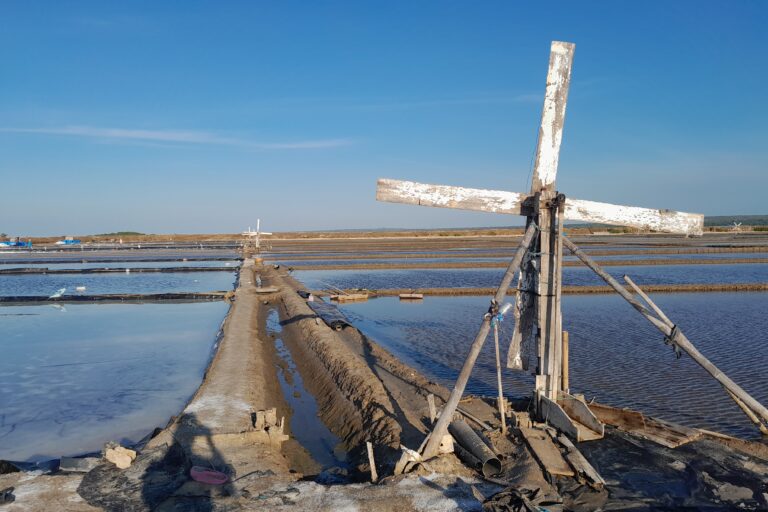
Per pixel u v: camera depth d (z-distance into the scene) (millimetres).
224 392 12562
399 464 8148
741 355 16266
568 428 9164
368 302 29500
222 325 22828
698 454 8750
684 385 13539
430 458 8414
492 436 9297
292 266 51875
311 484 7941
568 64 9609
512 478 7926
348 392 13305
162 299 32594
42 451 10898
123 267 54281
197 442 9586
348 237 135625
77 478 8164
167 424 11594
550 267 9914
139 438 11594
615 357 16234
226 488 7840
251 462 8852
